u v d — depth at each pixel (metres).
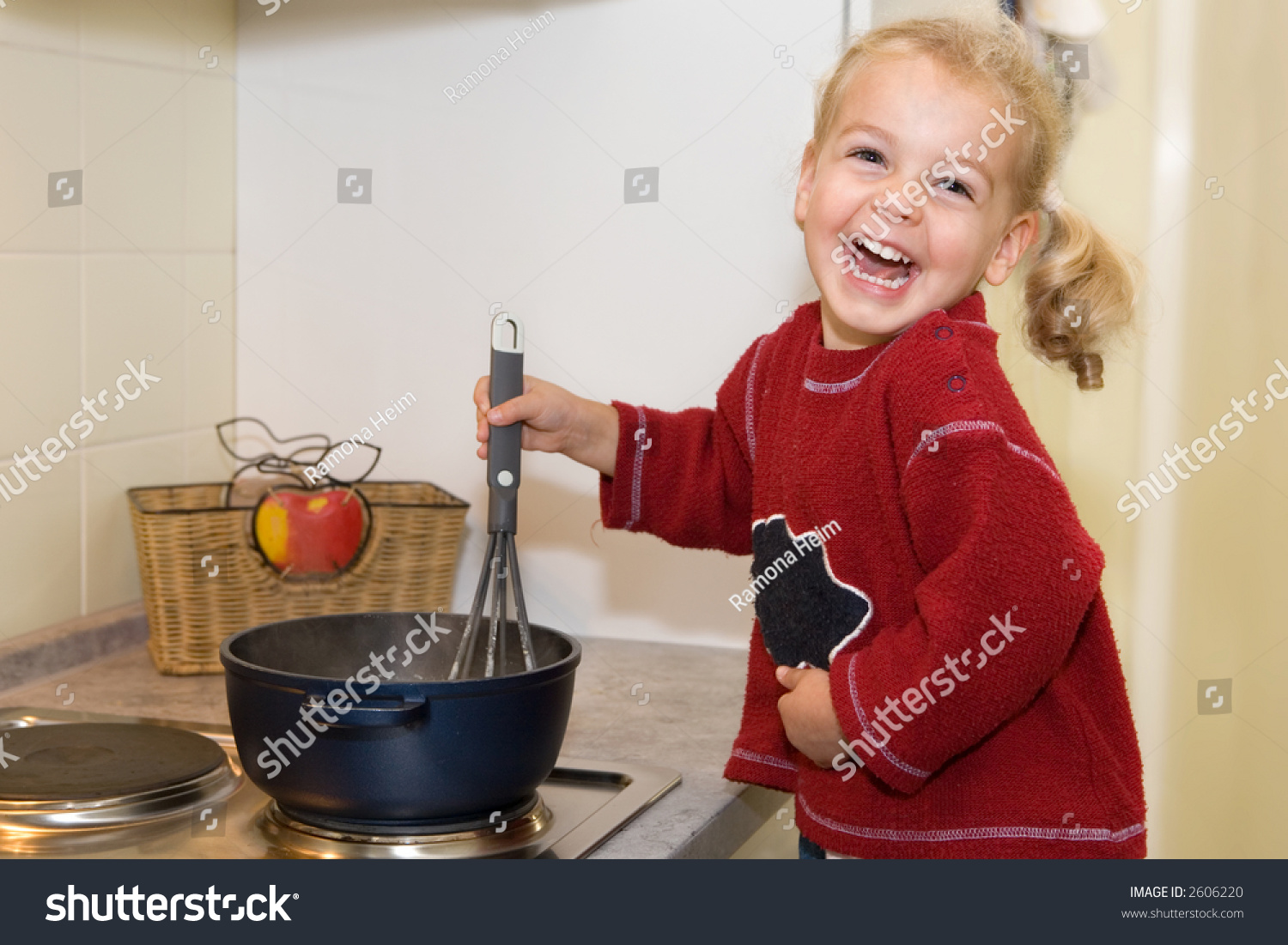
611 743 1.10
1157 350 1.31
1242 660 1.34
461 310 1.43
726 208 1.34
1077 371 1.13
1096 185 1.31
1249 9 1.28
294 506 1.27
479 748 0.81
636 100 1.35
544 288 1.40
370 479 1.47
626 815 0.90
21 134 1.19
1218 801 1.36
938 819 0.88
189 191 1.40
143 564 1.26
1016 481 0.81
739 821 0.98
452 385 1.44
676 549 1.40
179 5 1.37
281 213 1.46
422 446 1.45
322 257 1.46
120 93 1.30
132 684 1.22
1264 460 1.32
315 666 0.95
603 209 1.37
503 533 0.95
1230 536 1.33
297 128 1.45
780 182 1.32
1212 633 1.34
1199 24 1.28
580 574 1.42
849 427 0.90
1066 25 1.28
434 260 1.43
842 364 0.93
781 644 0.95
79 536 1.29
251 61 1.45
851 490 0.90
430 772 0.80
